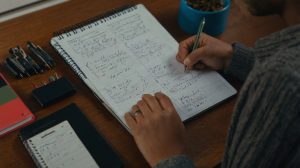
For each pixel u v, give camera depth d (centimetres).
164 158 74
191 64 88
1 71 86
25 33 93
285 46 54
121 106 81
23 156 75
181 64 89
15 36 92
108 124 80
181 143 77
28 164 74
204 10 94
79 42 90
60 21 96
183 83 86
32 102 82
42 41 92
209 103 84
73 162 73
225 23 96
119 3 101
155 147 75
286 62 53
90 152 75
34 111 81
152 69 88
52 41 90
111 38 92
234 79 90
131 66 88
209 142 79
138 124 77
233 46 91
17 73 85
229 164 64
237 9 102
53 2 99
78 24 94
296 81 51
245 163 59
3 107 79
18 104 80
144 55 90
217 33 96
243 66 89
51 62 87
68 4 99
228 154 63
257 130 56
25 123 79
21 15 96
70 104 81
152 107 79
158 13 100
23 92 83
